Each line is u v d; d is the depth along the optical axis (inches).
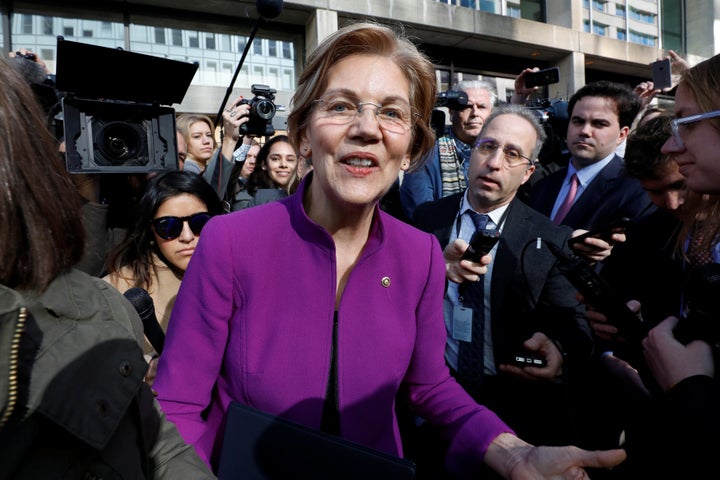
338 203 39.7
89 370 24.1
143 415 29.7
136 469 27.3
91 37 268.5
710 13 437.1
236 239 39.3
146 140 82.4
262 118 116.1
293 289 39.7
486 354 67.8
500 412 66.4
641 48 408.5
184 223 69.7
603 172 95.2
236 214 41.3
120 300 29.5
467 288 68.4
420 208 84.0
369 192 38.5
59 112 84.5
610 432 61.1
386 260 42.3
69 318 24.7
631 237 68.9
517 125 70.6
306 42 310.5
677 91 47.1
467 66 373.7
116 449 26.2
